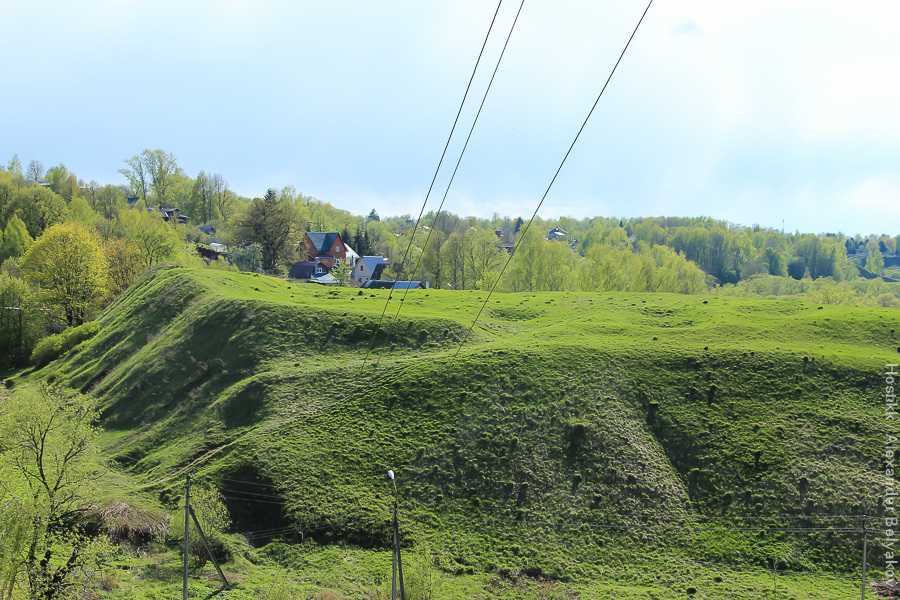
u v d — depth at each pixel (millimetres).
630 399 71188
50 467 49250
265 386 77625
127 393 86438
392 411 70938
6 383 103312
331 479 62781
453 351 82500
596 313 98125
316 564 54500
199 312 97562
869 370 73250
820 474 61406
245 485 62438
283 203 176375
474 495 61656
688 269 169625
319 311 93250
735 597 50250
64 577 45625
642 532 57750
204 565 53719
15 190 187125
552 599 49969
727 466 63281
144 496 63031
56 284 124688
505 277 149625
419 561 50188
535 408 70000
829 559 54719
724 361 75562
